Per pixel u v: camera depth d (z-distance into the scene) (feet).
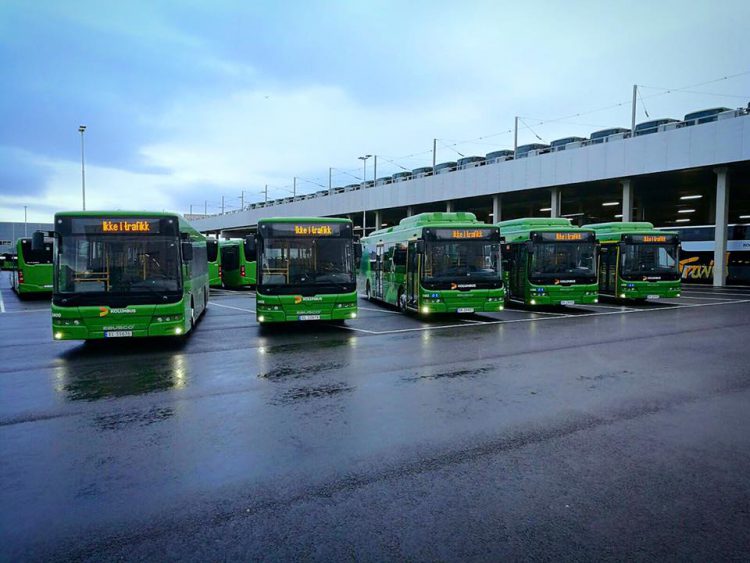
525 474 15.12
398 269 59.67
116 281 34.58
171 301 35.12
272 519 12.71
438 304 49.26
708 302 70.08
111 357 33.71
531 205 148.05
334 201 165.68
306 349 35.96
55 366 31.07
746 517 12.64
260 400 23.09
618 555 11.07
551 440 17.85
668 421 19.83
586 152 103.40
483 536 11.85
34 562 11.03
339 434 18.61
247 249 42.93
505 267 66.28
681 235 104.58
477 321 51.11
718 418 20.15
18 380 27.50
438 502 13.48
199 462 16.20
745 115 86.22
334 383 26.08
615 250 67.31
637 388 24.82
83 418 20.80
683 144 92.27
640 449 16.98
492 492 14.01
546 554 11.12
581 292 58.75
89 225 34.68
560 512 12.92
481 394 23.82
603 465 15.71
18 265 85.25
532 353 33.94
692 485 14.35
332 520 12.63
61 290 34.01
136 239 35.09
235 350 35.78
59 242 34.30
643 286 64.59
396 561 10.92
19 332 46.11
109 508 13.35
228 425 19.70
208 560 11.03
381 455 16.63
